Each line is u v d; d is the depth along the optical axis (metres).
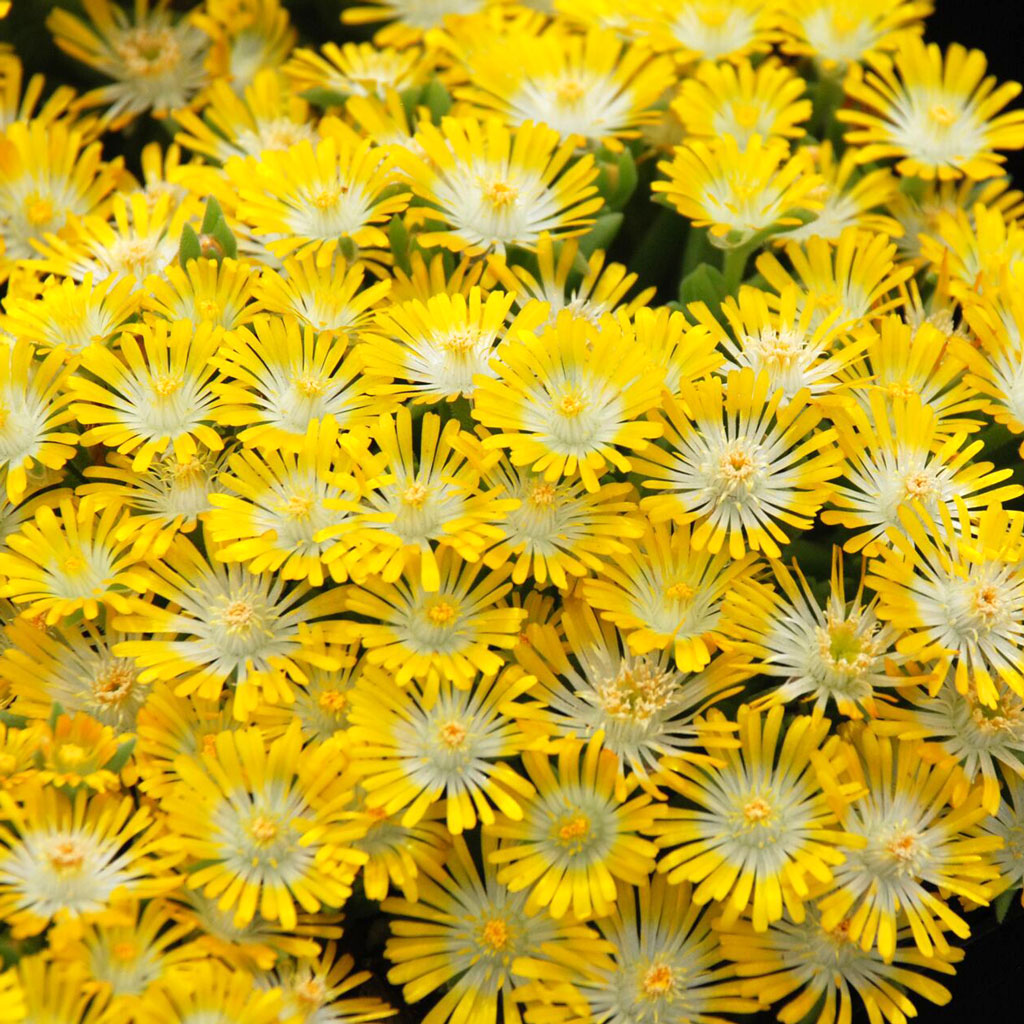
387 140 1.11
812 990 1.02
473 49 1.15
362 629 1.03
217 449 1.04
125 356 1.05
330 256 1.06
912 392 1.06
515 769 1.03
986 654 1.03
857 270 1.09
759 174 1.09
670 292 1.13
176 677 1.04
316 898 1.01
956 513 1.05
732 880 1.02
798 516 1.05
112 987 0.99
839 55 1.15
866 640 1.03
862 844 1.01
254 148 1.14
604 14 1.16
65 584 1.04
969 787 1.03
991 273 1.10
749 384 1.04
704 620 1.04
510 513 1.04
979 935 1.05
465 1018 1.02
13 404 1.05
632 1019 1.02
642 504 1.04
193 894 1.01
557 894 1.01
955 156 1.13
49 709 1.03
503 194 1.08
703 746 1.03
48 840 1.01
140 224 1.09
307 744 1.03
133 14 1.18
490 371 1.05
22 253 1.12
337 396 1.05
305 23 1.20
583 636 1.03
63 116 1.18
